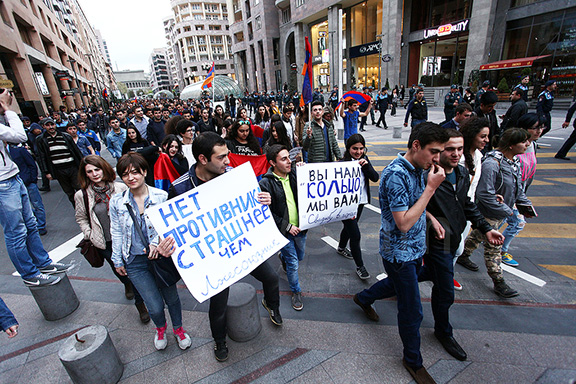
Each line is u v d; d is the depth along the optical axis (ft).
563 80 53.62
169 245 6.61
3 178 9.31
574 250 12.17
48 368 8.10
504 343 7.91
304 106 19.79
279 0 118.73
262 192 8.25
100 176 8.62
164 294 7.87
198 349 8.39
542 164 23.57
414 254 6.75
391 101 60.70
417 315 6.86
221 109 25.21
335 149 15.85
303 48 115.44
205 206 7.35
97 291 11.46
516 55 60.70
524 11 57.21
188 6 264.93
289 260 9.41
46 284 9.55
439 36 71.61
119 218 7.47
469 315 8.98
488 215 9.45
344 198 10.37
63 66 114.32
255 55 152.05
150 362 8.04
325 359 7.80
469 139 8.93
